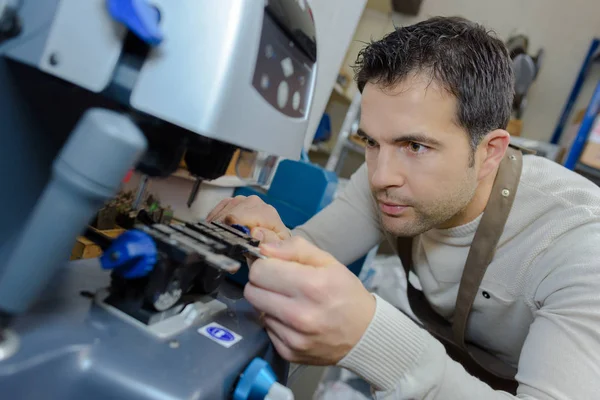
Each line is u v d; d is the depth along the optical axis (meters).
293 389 0.80
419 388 0.52
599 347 0.57
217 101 0.33
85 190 0.29
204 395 0.35
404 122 0.63
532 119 2.49
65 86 0.38
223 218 0.72
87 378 0.33
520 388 0.61
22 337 0.32
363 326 0.50
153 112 0.33
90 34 0.32
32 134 0.38
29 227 0.31
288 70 0.42
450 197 0.70
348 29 1.49
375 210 1.07
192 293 0.50
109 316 0.40
